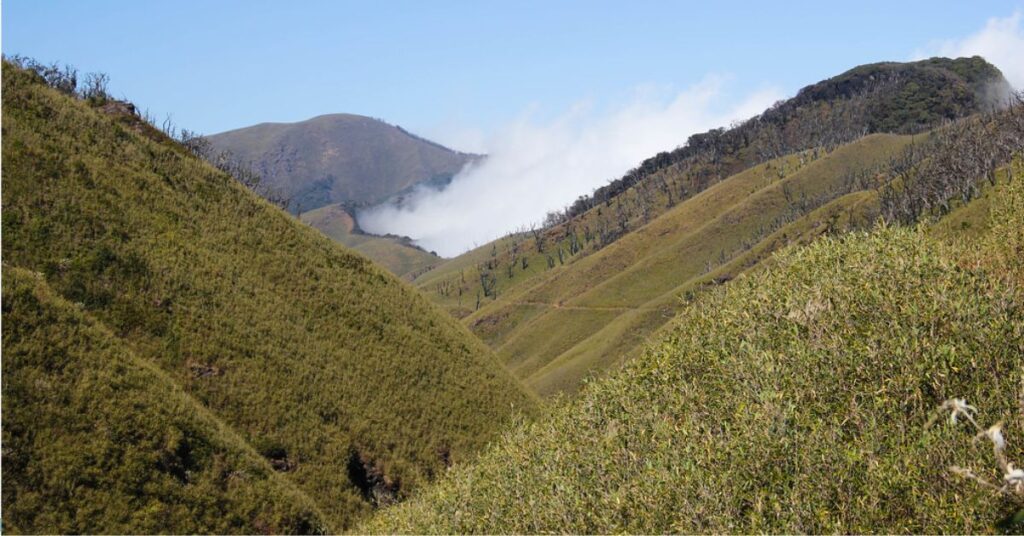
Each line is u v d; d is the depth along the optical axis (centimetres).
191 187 6056
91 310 4206
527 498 1683
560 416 2098
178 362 4256
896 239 1803
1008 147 9888
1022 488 392
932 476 1046
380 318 5931
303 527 3578
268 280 5569
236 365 4503
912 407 1245
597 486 1512
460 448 4934
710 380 1656
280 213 6719
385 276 6806
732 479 1225
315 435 4381
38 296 3791
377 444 4594
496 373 6159
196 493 3341
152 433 3422
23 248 4300
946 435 1061
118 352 3825
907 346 1288
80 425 3225
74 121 5703
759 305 1784
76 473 3045
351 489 4197
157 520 3106
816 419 1262
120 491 3108
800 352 1430
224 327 4734
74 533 2875
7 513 2780
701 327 1942
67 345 3594
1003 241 1856
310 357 4984
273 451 4081
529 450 1984
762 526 1087
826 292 1634
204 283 5016
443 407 5266
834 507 1110
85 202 4947
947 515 978
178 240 5266
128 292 4500
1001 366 1219
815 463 1158
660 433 1526
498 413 5516
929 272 1560
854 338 1437
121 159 5719
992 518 957
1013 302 1382
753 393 1420
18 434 3031
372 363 5309
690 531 1184
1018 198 1978
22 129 5175
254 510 3459
